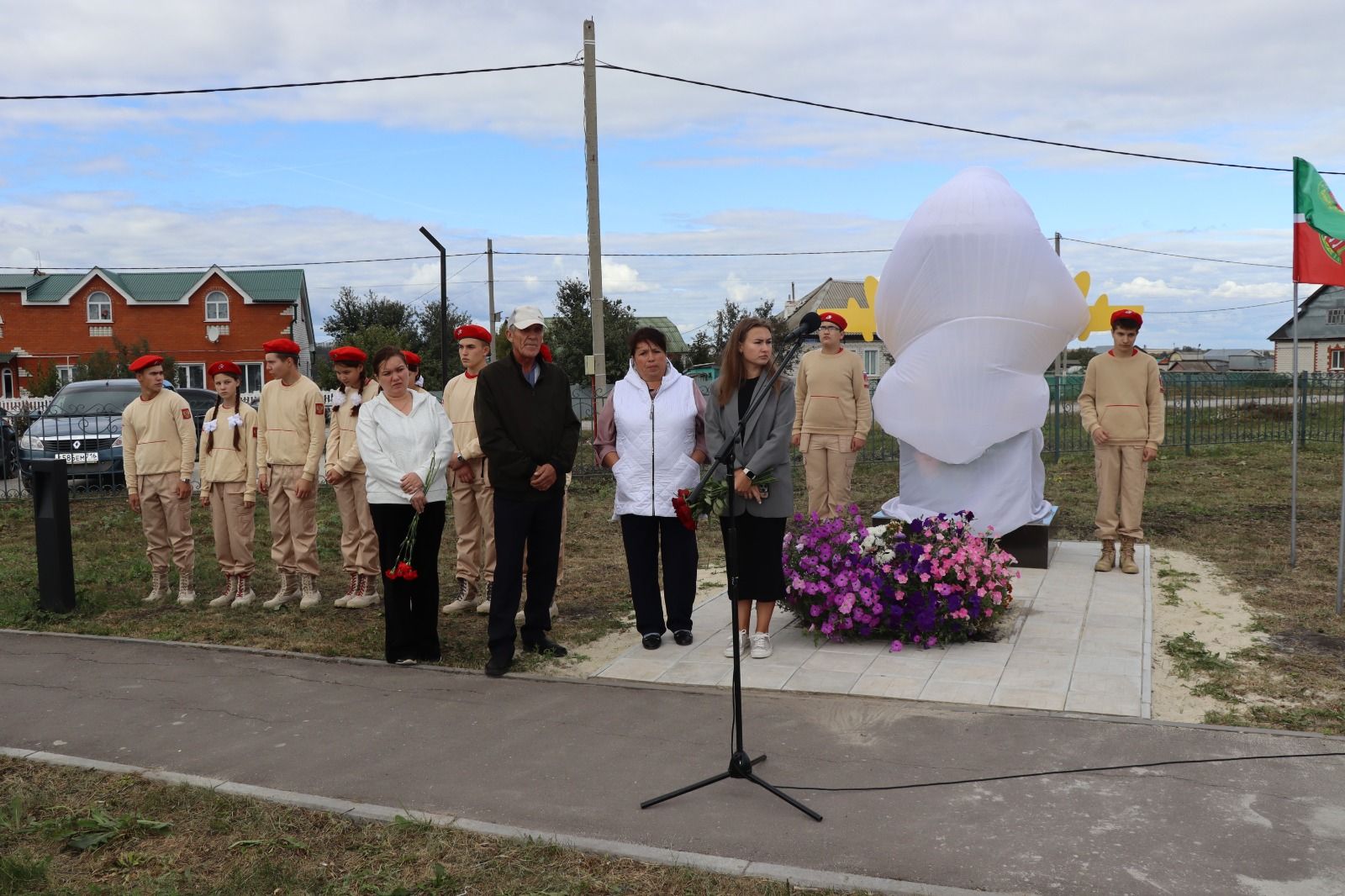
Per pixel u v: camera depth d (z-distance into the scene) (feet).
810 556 21.36
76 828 13.21
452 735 16.37
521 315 19.65
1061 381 64.39
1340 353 163.43
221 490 26.07
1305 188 24.07
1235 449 57.72
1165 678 18.02
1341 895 10.73
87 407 55.93
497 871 11.84
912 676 18.35
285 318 145.48
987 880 11.21
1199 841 11.93
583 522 38.29
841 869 11.58
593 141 52.60
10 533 40.04
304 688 19.11
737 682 13.82
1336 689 17.16
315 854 12.50
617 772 14.60
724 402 19.88
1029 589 24.63
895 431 26.63
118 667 20.77
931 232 25.49
